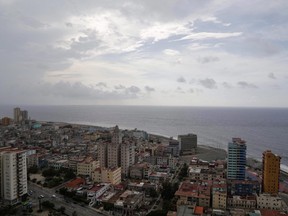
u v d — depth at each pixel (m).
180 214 182.50
